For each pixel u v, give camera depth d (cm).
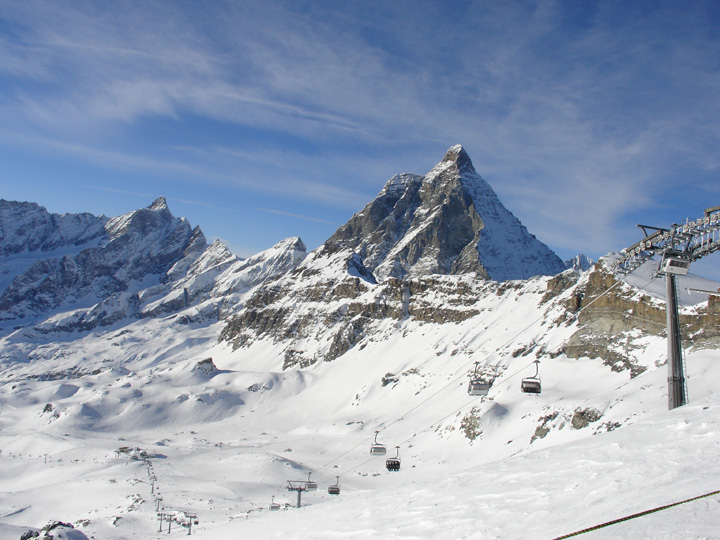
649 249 3428
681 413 2636
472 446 15525
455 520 2194
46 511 12612
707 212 3181
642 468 2083
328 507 3428
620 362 16662
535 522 1928
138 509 11600
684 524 1492
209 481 14575
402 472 15025
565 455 2644
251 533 3347
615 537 1543
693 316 14850
